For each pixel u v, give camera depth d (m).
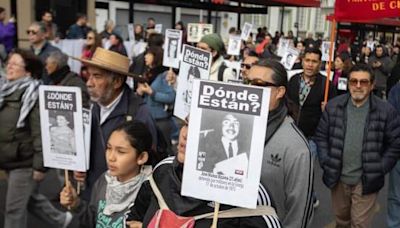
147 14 39.88
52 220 4.76
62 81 5.16
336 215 4.59
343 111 4.34
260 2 15.60
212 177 1.97
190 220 1.97
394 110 4.26
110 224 2.81
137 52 12.98
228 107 1.96
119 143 2.80
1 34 10.67
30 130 4.18
